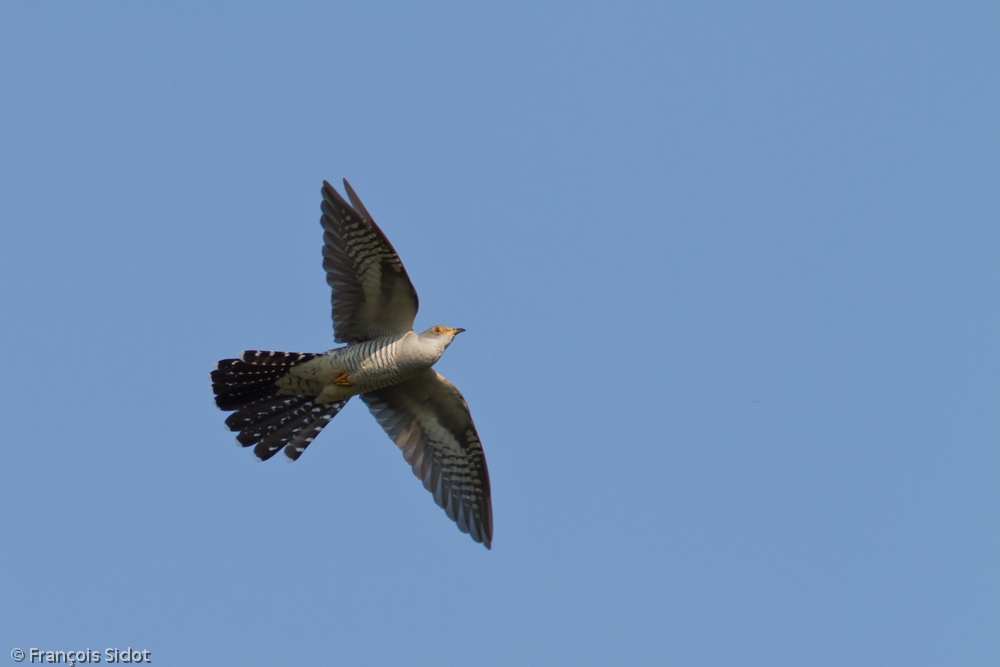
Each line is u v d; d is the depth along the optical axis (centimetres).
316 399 1523
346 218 1385
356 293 1442
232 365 1478
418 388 1566
